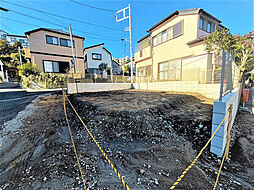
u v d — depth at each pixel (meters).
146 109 4.03
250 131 3.61
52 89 11.70
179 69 8.99
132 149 2.50
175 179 1.78
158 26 10.86
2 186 1.72
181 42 8.95
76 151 2.42
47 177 1.80
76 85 8.39
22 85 12.62
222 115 2.23
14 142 2.80
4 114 4.33
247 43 7.47
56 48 14.40
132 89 11.83
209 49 6.90
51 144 2.69
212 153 2.44
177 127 3.39
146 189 1.59
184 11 8.60
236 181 1.81
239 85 6.31
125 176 1.81
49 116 4.19
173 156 2.33
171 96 6.26
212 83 6.62
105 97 6.52
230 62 3.52
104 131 3.11
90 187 1.61
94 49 18.78
